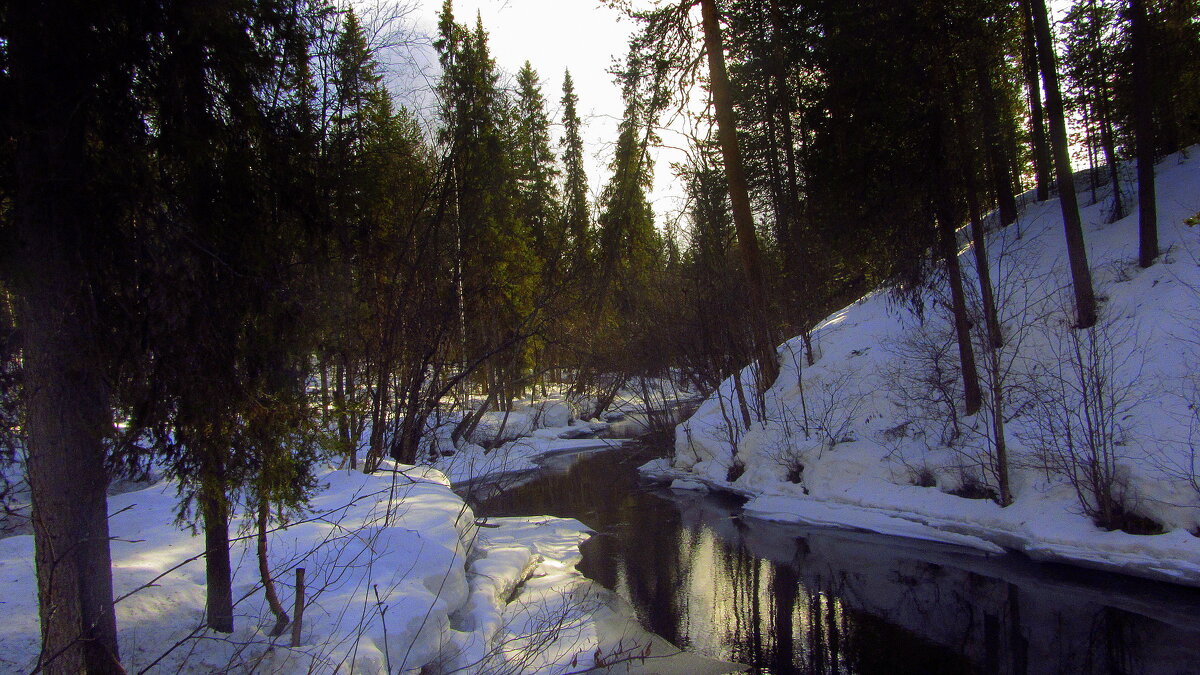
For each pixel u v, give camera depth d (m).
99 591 3.61
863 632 7.83
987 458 11.48
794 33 14.99
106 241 3.65
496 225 13.47
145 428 3.86
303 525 7.42
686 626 8.14
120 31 3.63
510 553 10.06
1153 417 9.82
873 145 13.07
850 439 14.45
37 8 3.33
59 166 3.42
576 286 13.22
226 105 4.09
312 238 4.52
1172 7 13.62
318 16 4.89
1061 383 10.91
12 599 4.70
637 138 13.87
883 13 12.18
